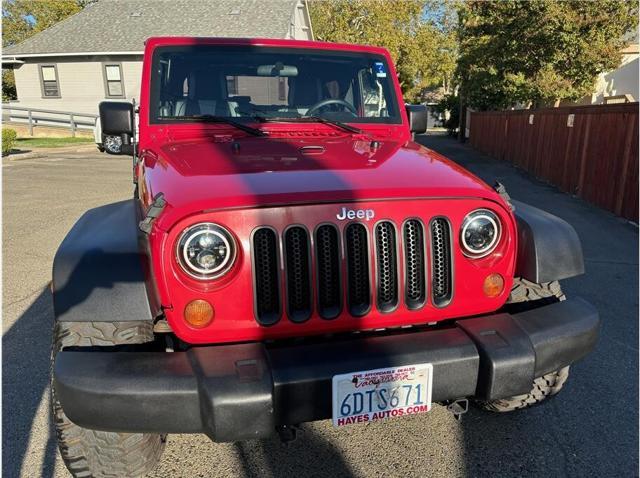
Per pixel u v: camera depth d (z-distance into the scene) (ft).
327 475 8.27
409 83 131.23
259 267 6.58
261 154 8.56
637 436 9.14
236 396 5.95
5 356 11.79
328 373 6.35
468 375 6.84
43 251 19.85
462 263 7.25
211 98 10.85
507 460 8.56
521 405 8.96
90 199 29.94
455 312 7.34
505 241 7.43
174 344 7.40
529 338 7.02
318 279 6.68
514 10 55.36
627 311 14.38
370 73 11.76
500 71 61.31
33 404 9.95
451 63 131.03
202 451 8.84
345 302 6.80
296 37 84.12
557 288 8.41
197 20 79.20
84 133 79.05
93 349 6.75
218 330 6.56
